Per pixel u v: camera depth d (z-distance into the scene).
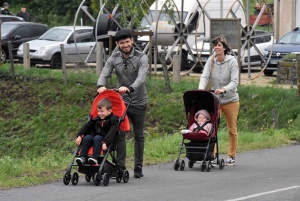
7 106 45.25
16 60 58.94
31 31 59.59
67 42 55.47
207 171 21.19
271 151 25.86
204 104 21.61
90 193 17.23
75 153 18.41
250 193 17.36
